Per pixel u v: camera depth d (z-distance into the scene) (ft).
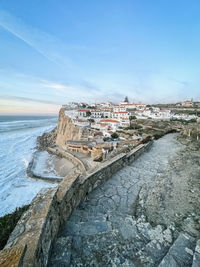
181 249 7.23
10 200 58.54
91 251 7.58
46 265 6.46
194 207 11.61
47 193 9.07
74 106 317.01
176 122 156.76
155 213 11.44
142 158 29.68
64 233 9.18
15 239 5.83
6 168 92.89
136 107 307.17
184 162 22.66
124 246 8.00
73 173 13.39
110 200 14.16
